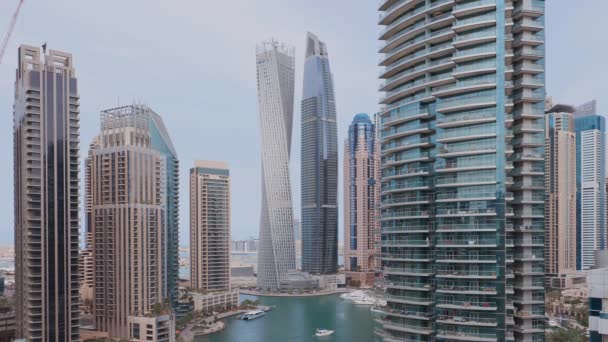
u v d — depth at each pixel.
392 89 185.62
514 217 154.00
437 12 165.75
